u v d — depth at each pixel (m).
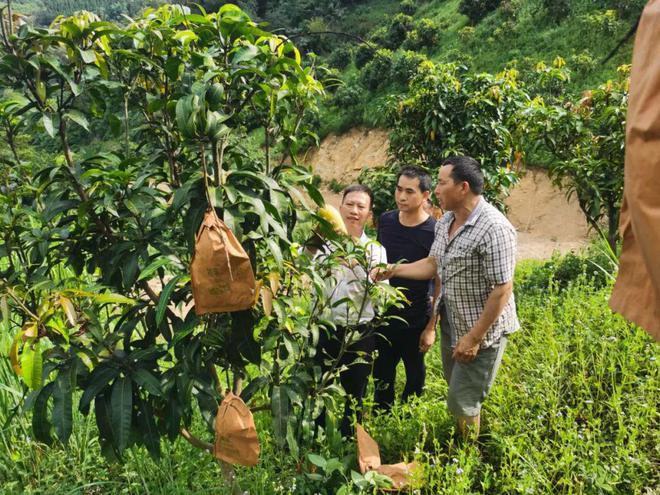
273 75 2.23
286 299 2.32
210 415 2.31
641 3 18.92
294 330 2.43
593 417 3.35
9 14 2.04
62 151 2.41
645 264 1.06
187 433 2.71
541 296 5.89
